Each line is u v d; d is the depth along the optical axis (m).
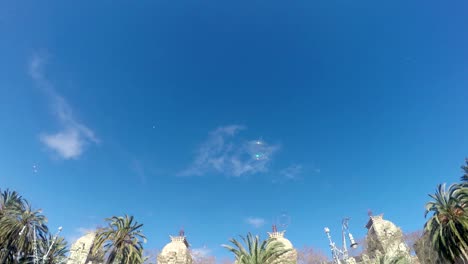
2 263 35.88
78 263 46.12
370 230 57.38
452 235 28.83
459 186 31.03
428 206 31.34
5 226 36.41
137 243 38.03
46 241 39.56
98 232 38.62
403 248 50.25
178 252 53.31
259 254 32.09
